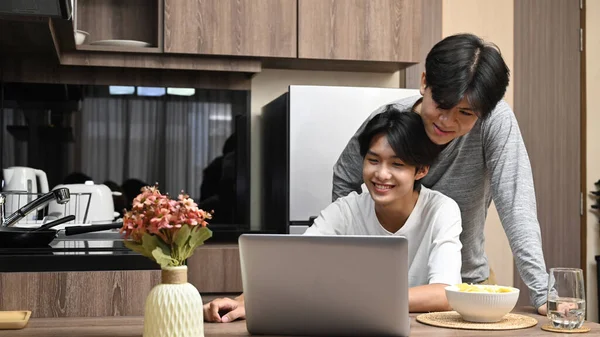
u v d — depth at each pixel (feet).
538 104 13.91
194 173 12.17
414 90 11.28
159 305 4.64
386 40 11.73
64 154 11.80
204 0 11.20
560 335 5.09
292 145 10.95
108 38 12.01
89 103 11.85
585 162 14.05
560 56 13.99
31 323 5.55
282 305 5.04
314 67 12.51
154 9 11.78
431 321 5.51
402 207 6.87
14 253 6.80
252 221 12.72
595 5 14.08
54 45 10.03
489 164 7.42
